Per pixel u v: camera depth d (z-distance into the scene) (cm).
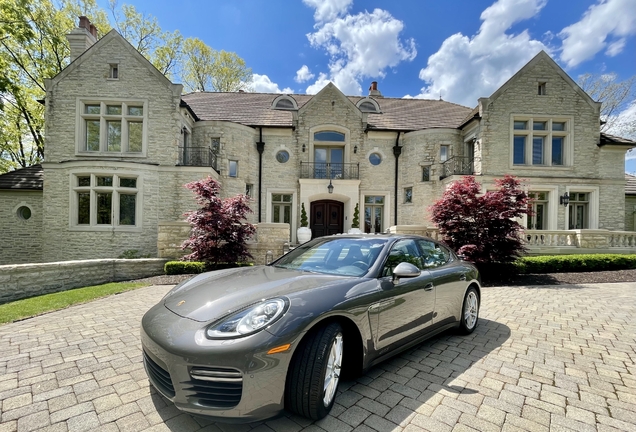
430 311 309
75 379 251
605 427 195
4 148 1695
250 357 173
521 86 1280
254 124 1410
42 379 250
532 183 1259
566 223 1258
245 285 244
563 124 1309
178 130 1184
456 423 198
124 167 1100
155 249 1132
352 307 223
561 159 1312
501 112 1270
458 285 360
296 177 1429
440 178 1346
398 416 205
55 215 1121
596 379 261
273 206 1441
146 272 860
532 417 205
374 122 1518
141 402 219
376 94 1916
